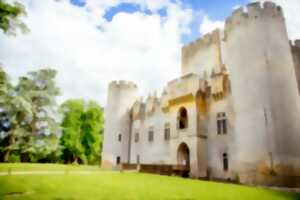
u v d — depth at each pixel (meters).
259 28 21.20
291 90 19.97
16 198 8.57
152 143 36.09
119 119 41.81
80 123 52.81
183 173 25.97
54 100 41.41
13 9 12.77
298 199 11.01
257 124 19.50
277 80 19.72
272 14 21.48
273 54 20.30
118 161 39.78
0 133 36.88
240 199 10.17
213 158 25.61
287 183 17.12
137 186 13.52
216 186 15.54
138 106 41.44
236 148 22.58
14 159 44.62
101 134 58.94
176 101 30.52
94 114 54.06
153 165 29.31
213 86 27.28
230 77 23.47
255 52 20.95
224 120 25.55
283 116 18.94
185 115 32.12
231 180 22.28
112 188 12.19
